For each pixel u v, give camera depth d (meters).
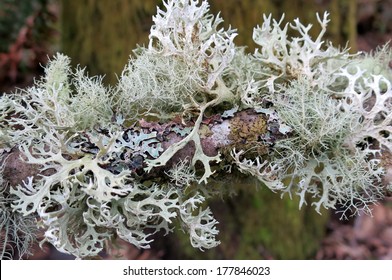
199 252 0.63
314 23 0.58
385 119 0.34
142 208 0.34
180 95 0.35
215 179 0.36
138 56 0.36
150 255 0.64
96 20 0.62
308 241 0.65
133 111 0.36
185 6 0.34
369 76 0.37
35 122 0.34
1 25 0.68
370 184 0.34
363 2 0.91
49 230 0.31
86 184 0.32
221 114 0.35
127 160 0.33
